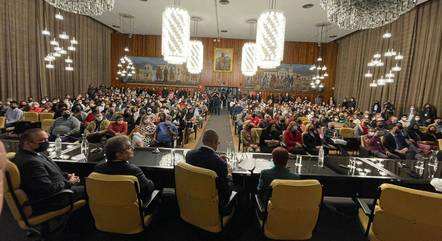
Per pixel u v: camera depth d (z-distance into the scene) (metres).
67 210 2.32
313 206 2.00
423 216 1.73
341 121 9.04
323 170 2.86
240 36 16.16
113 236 2.52
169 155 3.15
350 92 14.83
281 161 2.32
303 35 15.12
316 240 2.63
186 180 2.15
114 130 5.52
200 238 2.58
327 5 4.13
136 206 2.05
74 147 3.32
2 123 6.07
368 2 3.65
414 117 8.48
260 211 2.18
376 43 12.44
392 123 7.88
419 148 5.89
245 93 17.16
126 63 16.81
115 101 11.02
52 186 2.19
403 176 2.78
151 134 5.41
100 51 15.55
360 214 2.43
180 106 10.18
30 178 2.11
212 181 2.02
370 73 12.62
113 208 2.04
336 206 3.34
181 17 3.21
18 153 2.21
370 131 6.32
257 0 9.65
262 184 2.36
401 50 10.62
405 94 10.26
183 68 17.19
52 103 8.78
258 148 5.78
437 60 8.91
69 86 12.84
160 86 17.28
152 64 17.19
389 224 1.90
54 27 11.51
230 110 14.34
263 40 3.23
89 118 6.43
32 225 2.10
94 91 13.77
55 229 2.52
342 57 15.98
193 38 16.91
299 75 17.09
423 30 9.52
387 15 3.82
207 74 17.17
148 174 3.03
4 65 9.10
